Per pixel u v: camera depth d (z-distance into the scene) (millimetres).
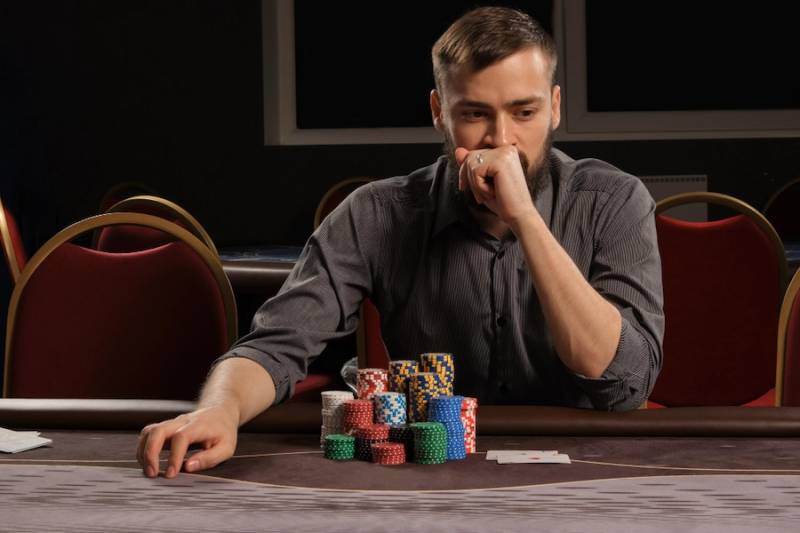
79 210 6547
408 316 1943
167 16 6434
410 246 1931
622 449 1350
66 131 6535
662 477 1200
